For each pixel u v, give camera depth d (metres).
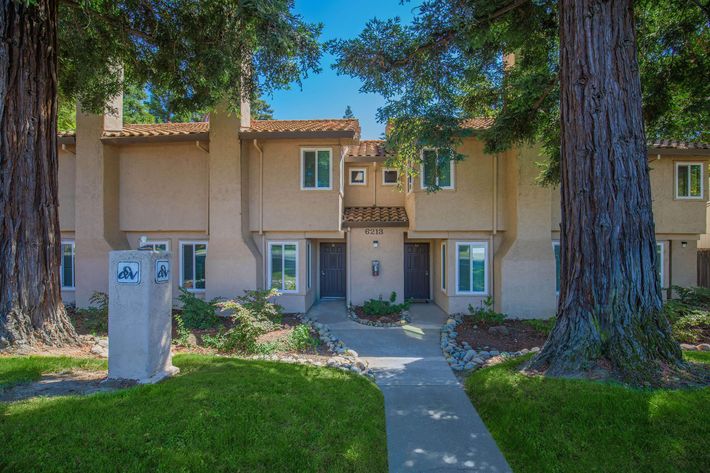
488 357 8.46
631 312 5.81
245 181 13.28
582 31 6.17
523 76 10.04
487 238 13.43
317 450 4.07
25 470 3.43
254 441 4.09
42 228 7.80
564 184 6.48
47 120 8.00
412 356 8.77
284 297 13.55
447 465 4.13
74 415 4.39
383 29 8.61
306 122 14.61
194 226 13.86
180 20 9.59
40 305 7.66
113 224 13.86
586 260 6.07
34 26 7.74
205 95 10.80
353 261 14.88
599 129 6.02
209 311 11.04
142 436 4.01
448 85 9.58
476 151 13.20
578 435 4.37
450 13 7.85
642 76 10.13
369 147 16.58
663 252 14.21
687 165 13.80
